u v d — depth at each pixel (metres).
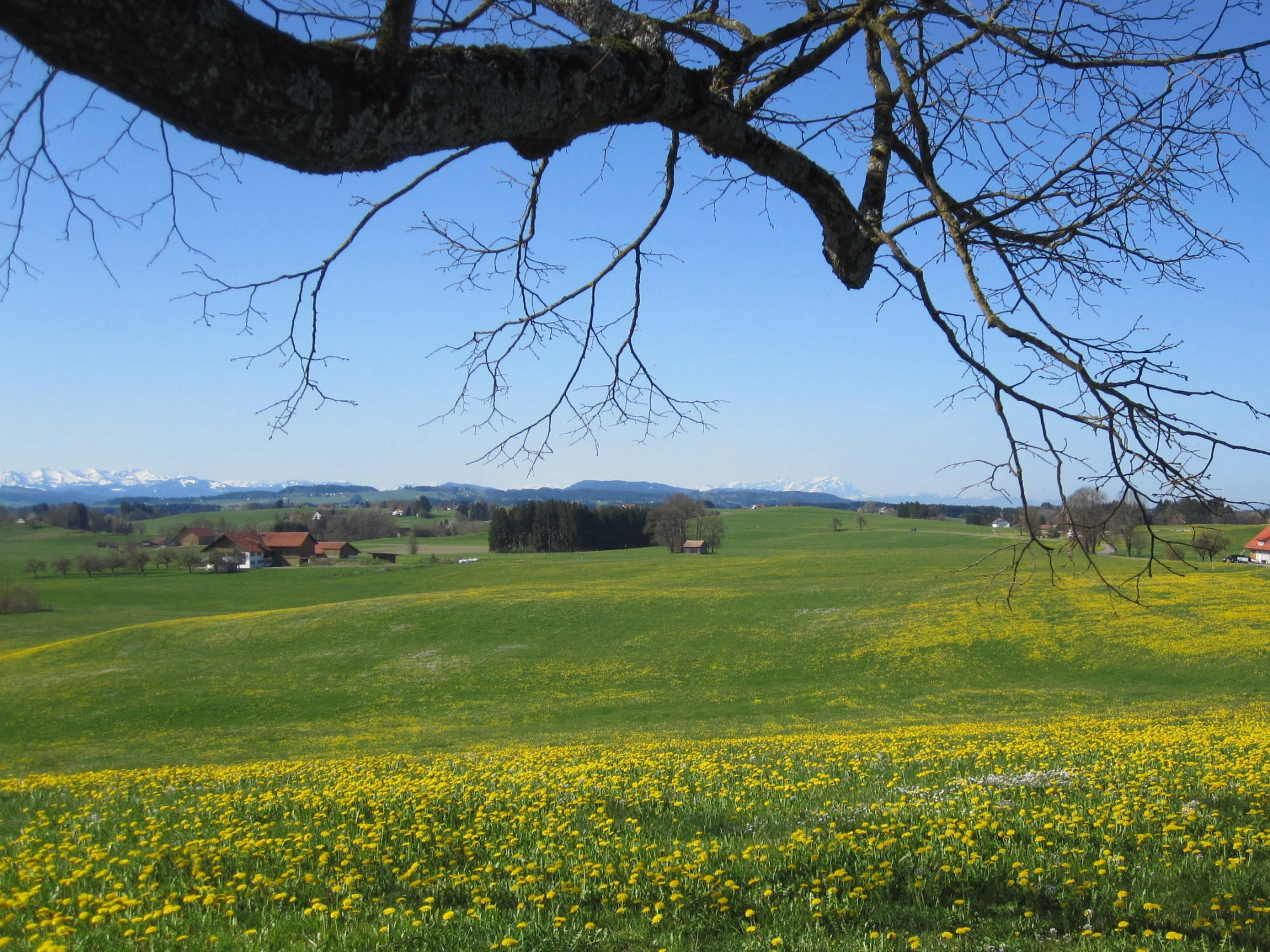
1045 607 46.12
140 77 1.93
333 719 36.69
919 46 4.68
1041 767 11.34
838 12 3.88
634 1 4.37
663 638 47.22
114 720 37.78
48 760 30.50
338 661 46.25
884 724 29.17
